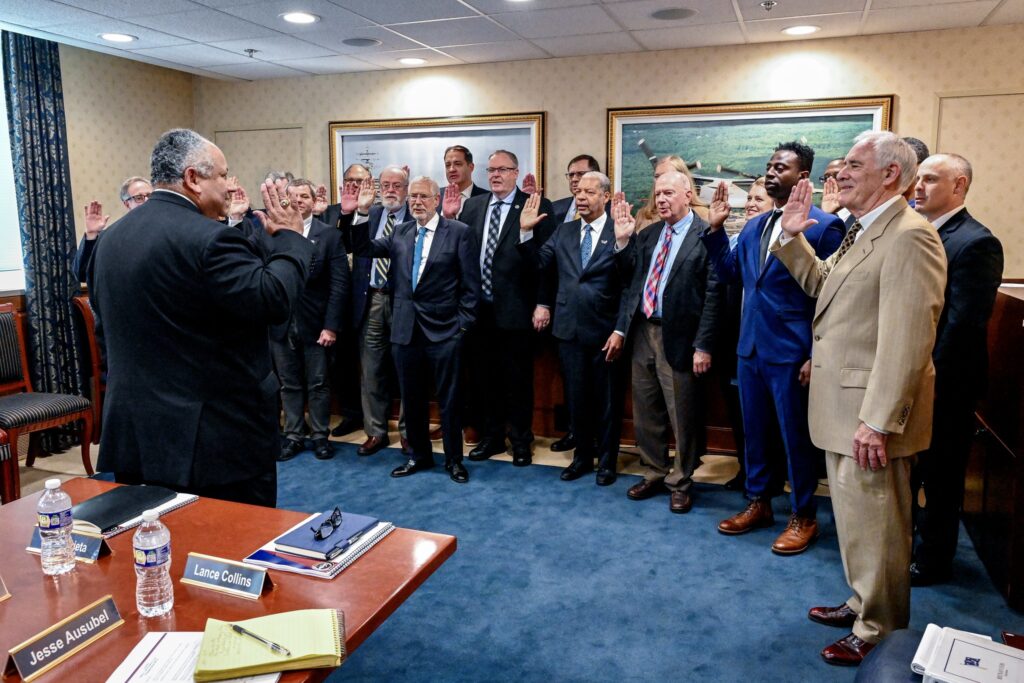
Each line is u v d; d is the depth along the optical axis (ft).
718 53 16.66
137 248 6.16
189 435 6.31
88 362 15.05
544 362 14.83
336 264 13.62
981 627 7.86
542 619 8.09
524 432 13.42
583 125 17.88
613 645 7.58
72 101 17.34
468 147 18.80
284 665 3.59
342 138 19.80
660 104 17.21
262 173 20.77
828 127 16.15
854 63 15.81
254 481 6.85
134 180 12.92
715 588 8.73
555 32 15.21
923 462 8.63
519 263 12.99
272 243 11.55
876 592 6.93
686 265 10.53
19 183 15.28
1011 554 8.15
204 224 6.17
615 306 11.76
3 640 3.89
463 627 7.95
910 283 6.32
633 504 11.37
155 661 3.66
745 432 10.25
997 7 13.50
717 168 16.97
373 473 12.93
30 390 13.80
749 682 6.93
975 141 15.37
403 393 12.62
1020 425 7.99
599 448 12.31
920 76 15.47
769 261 9.21
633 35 15.52
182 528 5.24
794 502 9.73
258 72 19.33
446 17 14.06
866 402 6.51
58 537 4.59
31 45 15.42
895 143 6.51
